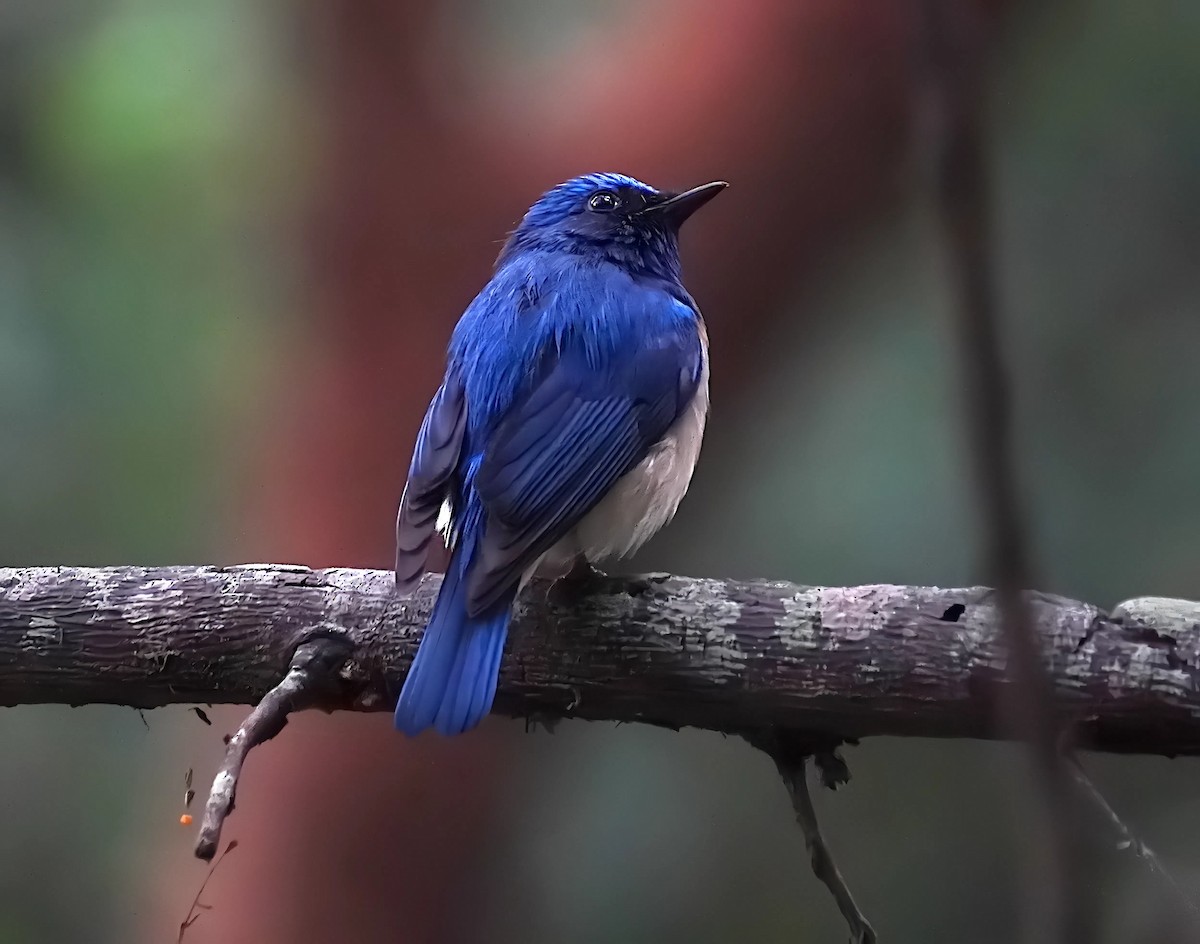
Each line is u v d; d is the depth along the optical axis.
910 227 9.89
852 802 11.23
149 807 11.71
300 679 6.48
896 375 10.58
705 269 10.01
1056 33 10.55
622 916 10.70
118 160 11.04
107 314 11.46
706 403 8.35
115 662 6.86
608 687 6.71
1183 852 10.20
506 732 10.01
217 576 6.98
